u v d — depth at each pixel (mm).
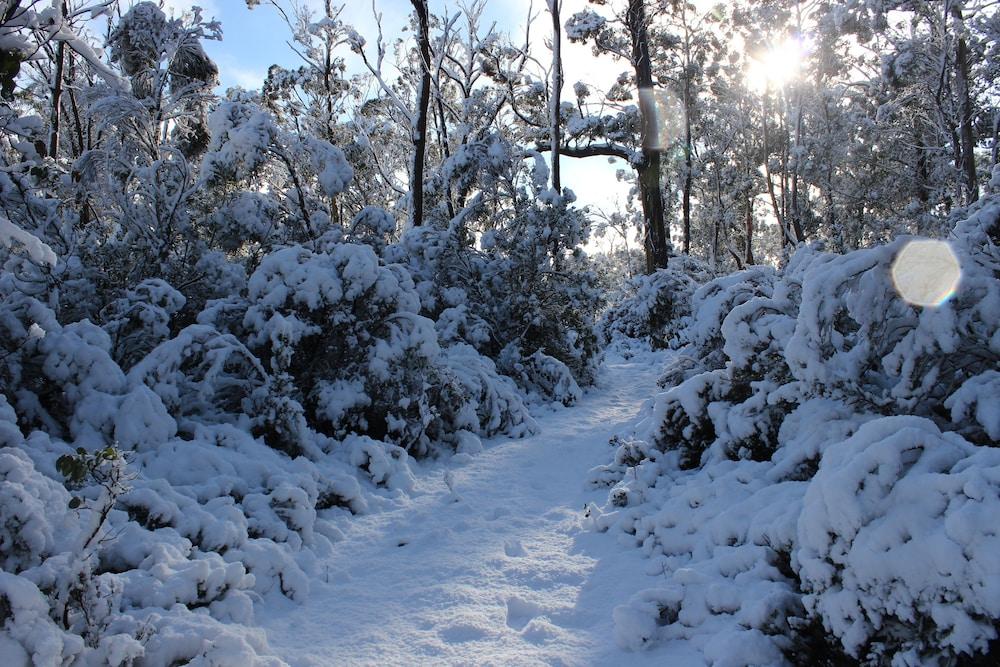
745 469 4523
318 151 8953
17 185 5973
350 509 5434
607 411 9570
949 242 4117
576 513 5234
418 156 14156
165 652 2805
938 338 3736
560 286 11656
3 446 4117
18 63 3131
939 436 2877
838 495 2711
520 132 22203
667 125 28938
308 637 3500
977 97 24109
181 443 5012
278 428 5949
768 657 2773
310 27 20484
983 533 2311
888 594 2512
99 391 5102
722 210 32875
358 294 7062
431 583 4098
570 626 3479
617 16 19859
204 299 7621
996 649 2287
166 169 8156
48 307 5852
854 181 28984
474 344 10484
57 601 2711
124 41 11891
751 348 5332
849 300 4031
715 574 3590
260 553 3959
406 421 7051
